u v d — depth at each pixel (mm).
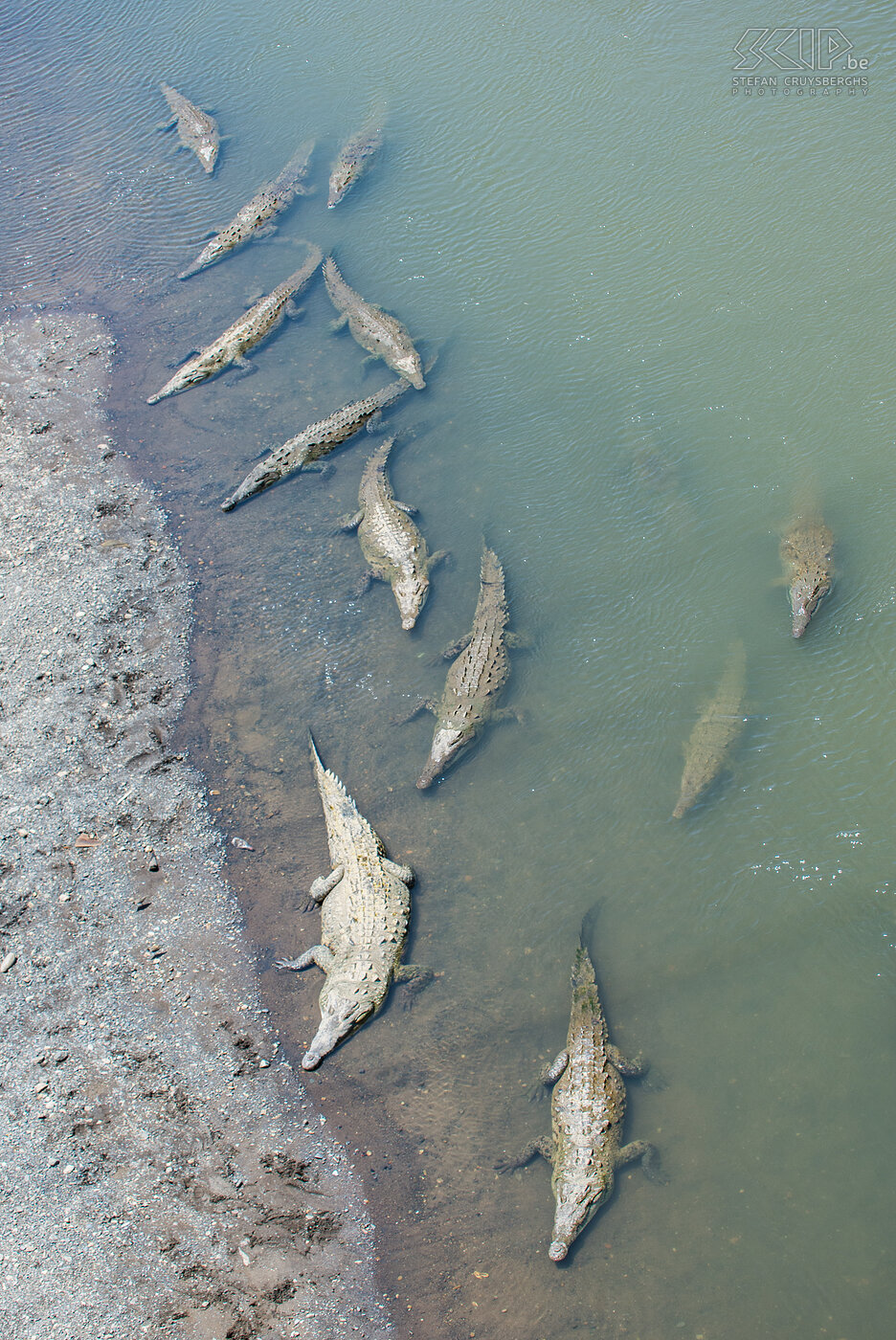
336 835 14469
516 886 14016
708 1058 12156
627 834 14266
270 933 13852
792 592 15883
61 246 26609
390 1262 10984
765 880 13523
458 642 16797
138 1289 10531
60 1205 11094
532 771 15156
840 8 26719
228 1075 12430
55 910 13859
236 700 16562
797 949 12875
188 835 14844
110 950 13523
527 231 23953
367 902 13523
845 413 18797
